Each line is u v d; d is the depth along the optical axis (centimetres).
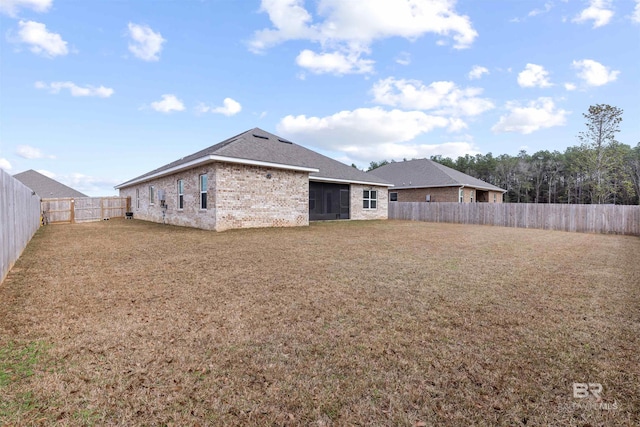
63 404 209
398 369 256
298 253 777
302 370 254
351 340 307
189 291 462
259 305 404
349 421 197
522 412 207
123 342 299
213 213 1270
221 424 193
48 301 415
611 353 286
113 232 1241
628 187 2756
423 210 2309
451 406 212
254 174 1363
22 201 794
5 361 262
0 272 488
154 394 221
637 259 758
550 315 377
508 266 653
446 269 617
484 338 314
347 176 1936
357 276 554
